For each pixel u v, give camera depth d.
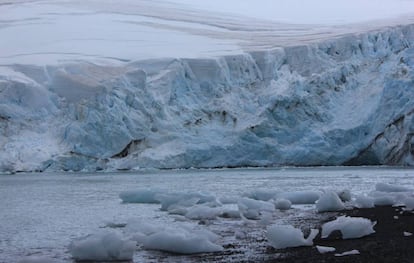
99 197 14.38
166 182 18.64
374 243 7.09
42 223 9.81
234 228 8.73
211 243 7.02
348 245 7.01
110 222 9.48
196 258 6.55
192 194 11.61
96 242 6.70
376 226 8.45
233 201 11.99
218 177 20.80
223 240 7.67
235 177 20.66
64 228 9.24
